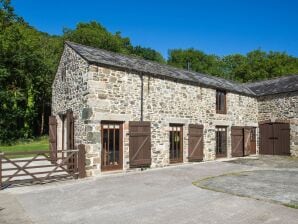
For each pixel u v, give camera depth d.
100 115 9.82
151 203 6.41
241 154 16.20
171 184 8.41
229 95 15.66
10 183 7.86
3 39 22.25
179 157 12.84
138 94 11.07
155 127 11.67
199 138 13.49
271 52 42.12
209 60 41.50
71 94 11.02
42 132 26.30
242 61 43.84
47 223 5.14
